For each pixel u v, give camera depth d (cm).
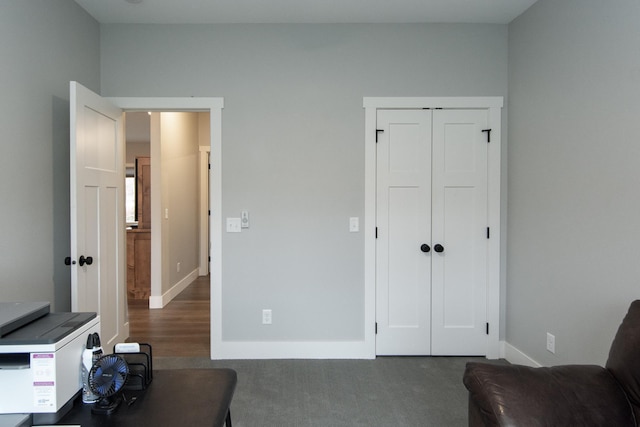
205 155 585
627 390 127
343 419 199
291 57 278
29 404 101
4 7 183
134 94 277
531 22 250
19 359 105
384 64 278
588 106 198
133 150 752
